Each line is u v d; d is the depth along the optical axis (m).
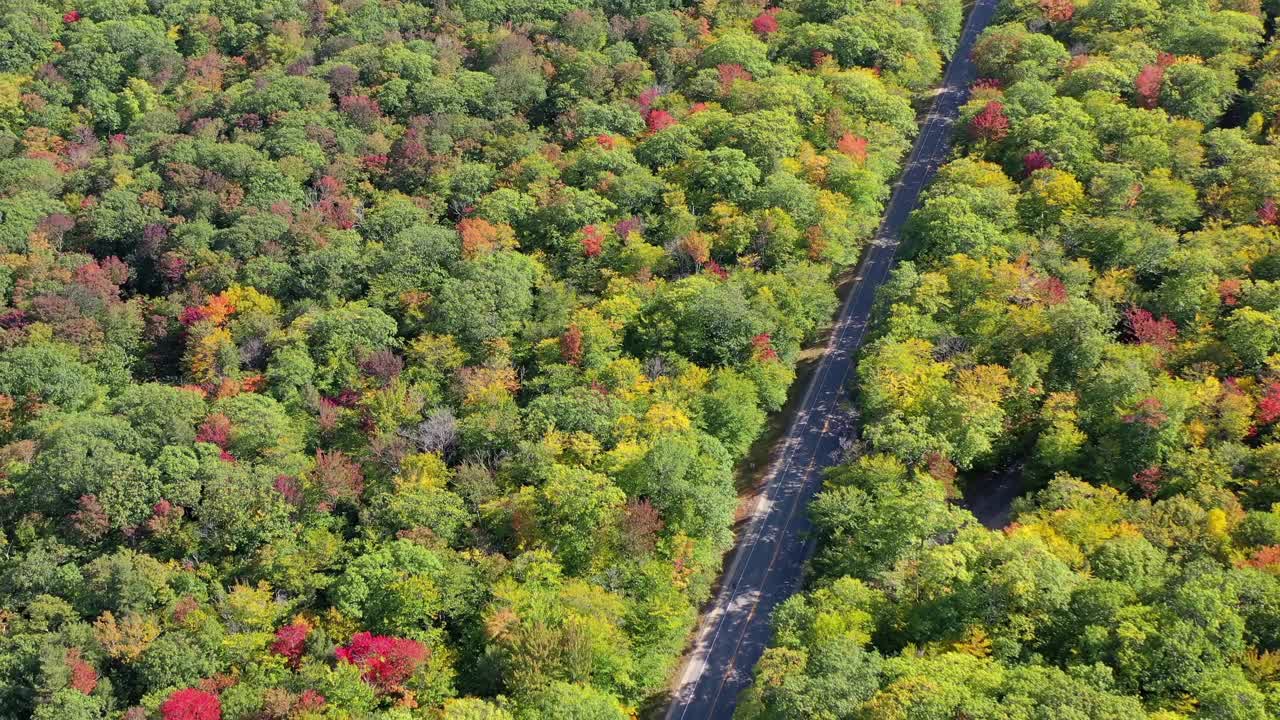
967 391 130.62
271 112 198.38
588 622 108.62
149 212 178.88
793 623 111.31
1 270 164.38
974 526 116.88
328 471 126.88
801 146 178.88
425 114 197.50
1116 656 102.25
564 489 121.00
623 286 152.62
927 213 159.88
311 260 161.62
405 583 112.12
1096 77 184.00
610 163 176.75
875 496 123.75
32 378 143.50
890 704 95.38
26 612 114.62
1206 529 115.69
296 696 101.56
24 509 126.06
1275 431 126.75
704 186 170.75
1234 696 95.56
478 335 147.12
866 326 161.62
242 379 145.75
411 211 170.75
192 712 100.38
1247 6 199.12
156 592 115.94
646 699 117.88
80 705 104.69
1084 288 146.75
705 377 139.50
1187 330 142.25
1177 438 127.38
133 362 156.00
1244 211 158.12
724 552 132.25
